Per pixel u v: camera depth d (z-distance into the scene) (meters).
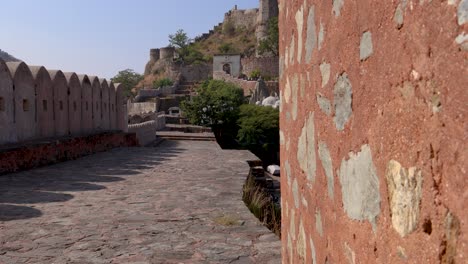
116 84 23.38
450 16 1.04
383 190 1.44
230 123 37.53
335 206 2.01
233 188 9.43
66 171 12.12
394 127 1.35
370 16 1.52
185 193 8.81
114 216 6.78
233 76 76.94
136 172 12.05
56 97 16.11
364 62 1.60
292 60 3.22
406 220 1.27
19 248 5.15
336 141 1.99
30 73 14.15
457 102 1.01
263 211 8.05
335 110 2.00
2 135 12.41
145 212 7.07
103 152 18.33
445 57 1.06
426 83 1.15
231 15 115.75
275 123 35.59
